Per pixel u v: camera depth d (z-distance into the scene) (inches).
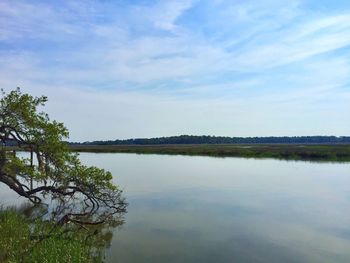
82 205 971.9
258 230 724.0
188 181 1391.5
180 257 583.5
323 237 677.3
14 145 739.4
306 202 973.2
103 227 757.9
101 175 812.6
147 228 748.6
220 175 1549.0
